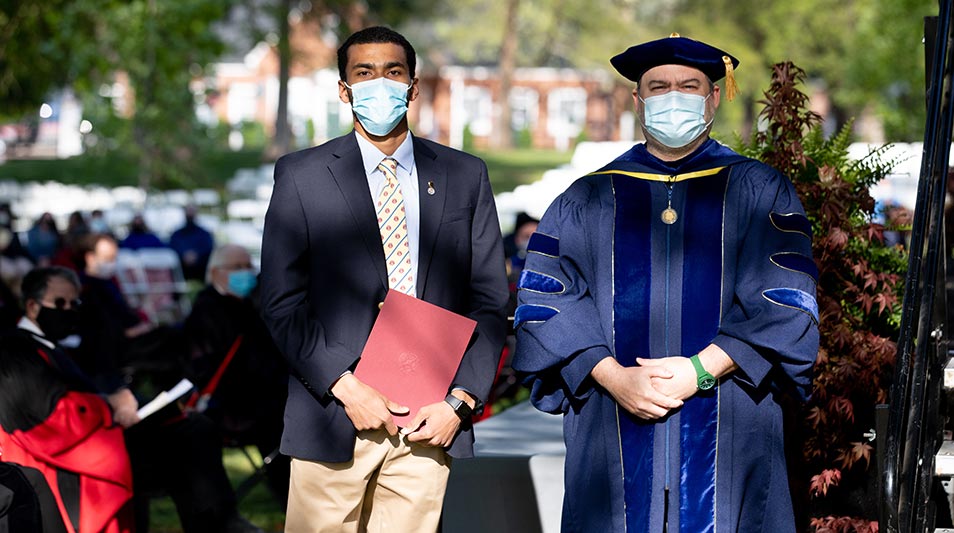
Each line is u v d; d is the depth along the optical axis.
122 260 18.20
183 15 24.89
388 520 4.33
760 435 4.07
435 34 62.94
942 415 4.44
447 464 4.32
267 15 47.31
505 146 62.44
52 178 37.09
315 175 4.27
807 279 4.05
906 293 4.03
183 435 6.59
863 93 31.39
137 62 25.34
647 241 4.14
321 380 4.14
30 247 20.08
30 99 24.34
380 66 4.22
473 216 4.41
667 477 4.05
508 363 9.11
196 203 28.83
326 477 4.23
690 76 4.14
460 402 4.21
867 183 5.22
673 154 4.26
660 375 3.97
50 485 5.56
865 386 4.94
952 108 4.17
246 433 6.88
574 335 4.10
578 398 4.17
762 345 3.95
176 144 28.80
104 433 5.71
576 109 66.50
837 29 44.75
